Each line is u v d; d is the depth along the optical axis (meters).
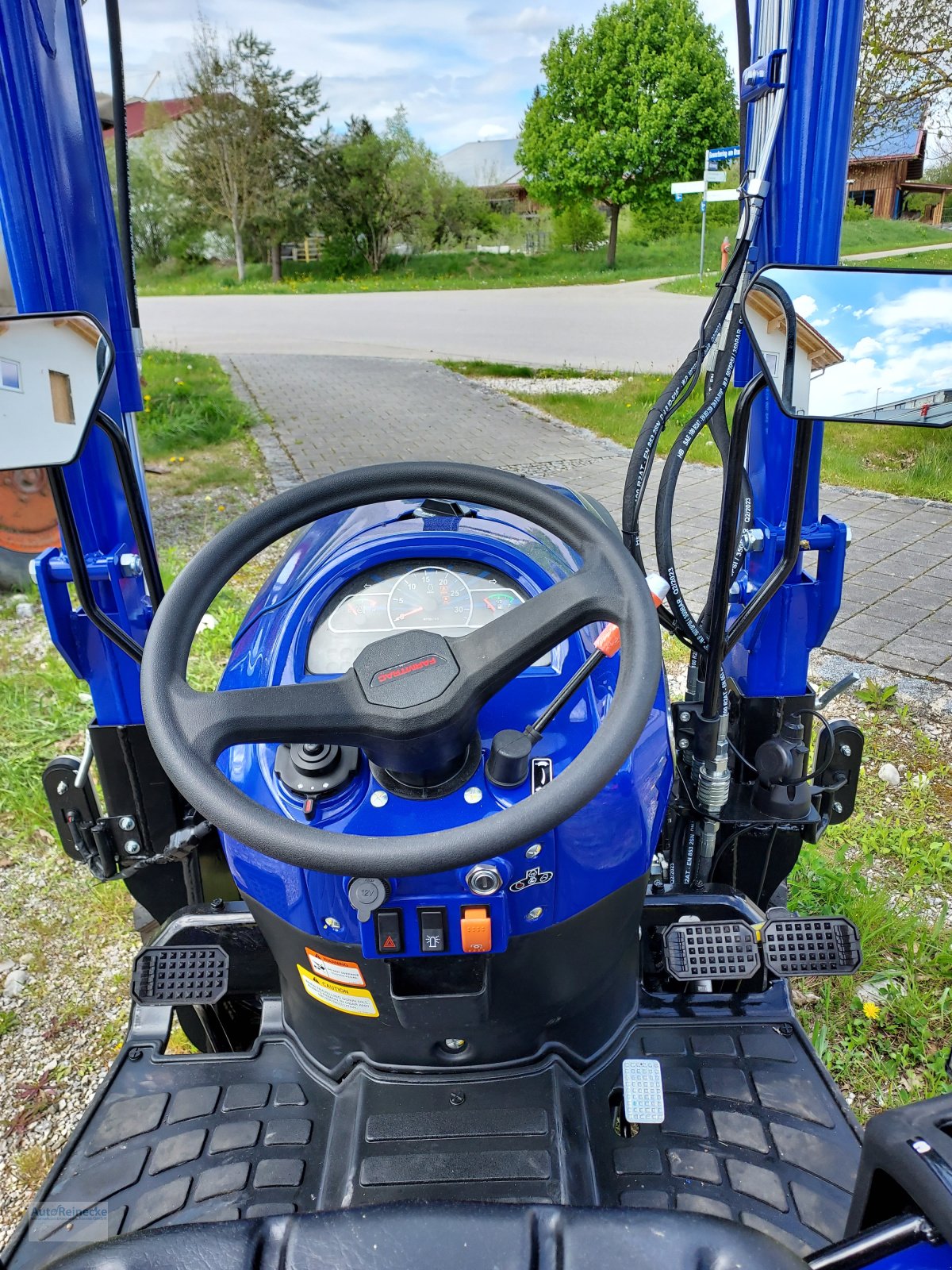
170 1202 1.43
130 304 2.20
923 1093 2.19
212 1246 0.88
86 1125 1.57
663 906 1.85
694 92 27.36
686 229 32.84
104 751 2.05
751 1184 1.43
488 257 35.84
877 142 8.99
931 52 7.88
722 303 1.72
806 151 1.79
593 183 29.89
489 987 1.46
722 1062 1.65
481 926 1.30
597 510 2.16
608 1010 1.67
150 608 2.13
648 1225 0.87
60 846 3.29
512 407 10.94
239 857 1.51
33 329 1.45
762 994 1.79
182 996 1.76
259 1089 1.62
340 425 10.07
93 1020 2.57
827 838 3.08
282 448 8.92
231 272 41.69
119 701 2.03
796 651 2.08
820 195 1.81
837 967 1.76
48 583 1.88
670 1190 1.43
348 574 1.67
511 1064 1.59
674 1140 1.51
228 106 37.62
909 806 3.26
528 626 1.27
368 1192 1.39
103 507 1.98
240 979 1.85
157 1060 1.69
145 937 2.36
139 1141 1.54
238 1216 1.39
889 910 2.70
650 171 29.14
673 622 1.83
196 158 38.09
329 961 1.45
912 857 2.97
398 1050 1.56
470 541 1.68
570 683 1.35
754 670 2.11
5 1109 2.30
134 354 2.21
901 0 7.82
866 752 3.61
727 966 1.76
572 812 1.08
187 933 1.83
